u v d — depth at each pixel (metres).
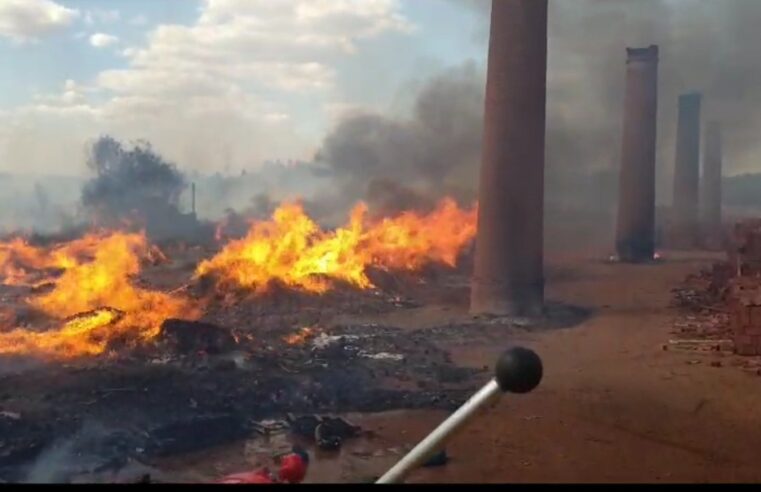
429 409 9.74
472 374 11.66
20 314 14.67
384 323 15.66
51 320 14.43
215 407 9.22
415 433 8.73
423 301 18.47
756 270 17.55
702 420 9.30
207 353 11.86
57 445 7.73
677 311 17.22
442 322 15.72
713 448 8.27
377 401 9.93
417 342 13.86
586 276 22.59
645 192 24.86
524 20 15.77
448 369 11.79
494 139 16.20
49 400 9.13
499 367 1.39
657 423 9.16
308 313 16.34
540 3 15.84
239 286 17.66
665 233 28.08
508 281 16.30
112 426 8.32
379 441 8.41
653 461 7.81
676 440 8.54
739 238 19.70
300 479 4.68
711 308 17.28
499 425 9.05
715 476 7.38
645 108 24.47
